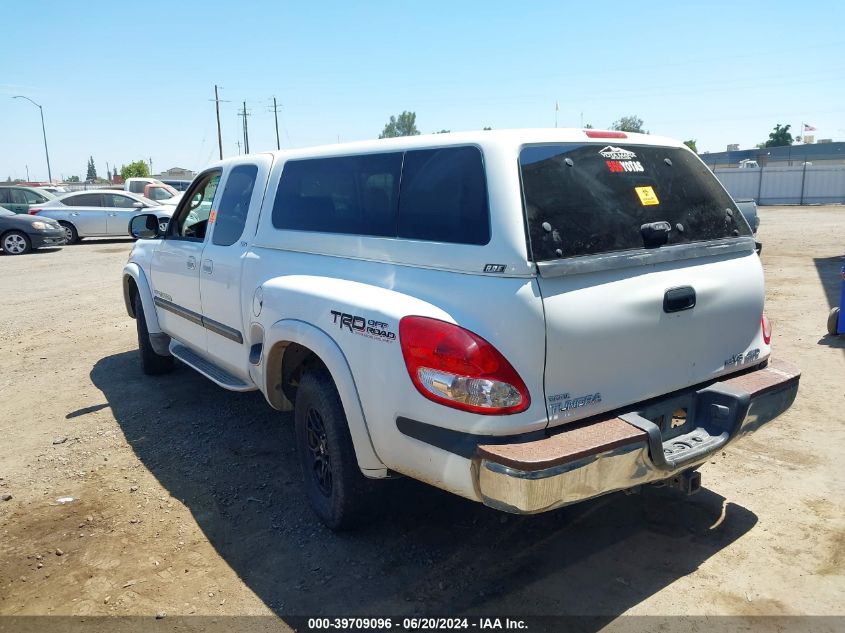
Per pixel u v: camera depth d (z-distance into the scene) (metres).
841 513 3.72
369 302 3.14
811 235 17.59
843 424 4.88
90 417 5.48
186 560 3.46
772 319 8.00
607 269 2.90
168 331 5.81
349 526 3.61
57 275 13.58
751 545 3.46
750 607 3.00
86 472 4.48
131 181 24.56
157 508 3.99
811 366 6.18
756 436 4.73
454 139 3.15
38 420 5.47
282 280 3.85
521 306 2.69
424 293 3.03
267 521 3.83
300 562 3.43
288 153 4.30
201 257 4.93
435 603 3.09
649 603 3.04
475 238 2.89
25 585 3.29
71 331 8.57
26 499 4.14
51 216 19.88
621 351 2.95
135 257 6.30
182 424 5.27
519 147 2.95
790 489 4.00
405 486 4.11
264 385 4.05
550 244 2.80
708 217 3.48
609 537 3.58
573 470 2.64
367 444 3.19
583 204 2.99
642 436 2.81
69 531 3.76
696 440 3.18
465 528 3.70
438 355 2.78
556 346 2.75
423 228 3.18
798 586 3.13
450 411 2.77
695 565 3.31
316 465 3.79
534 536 3.61
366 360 3.10
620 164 3.25
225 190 4.87
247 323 4.31
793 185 34.41
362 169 3.61
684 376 3.23
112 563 3.45
